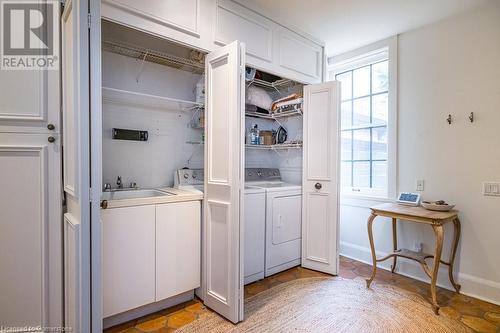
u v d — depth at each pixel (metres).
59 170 1.55
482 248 2.24
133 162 2.34
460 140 2.37
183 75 2.64
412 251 2.40
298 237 2.92
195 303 2.11
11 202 1.46
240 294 1.85
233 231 1.83
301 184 3.14
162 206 1.90
